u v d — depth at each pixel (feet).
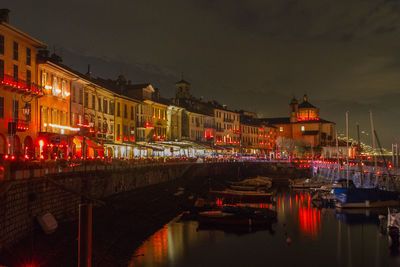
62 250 91.86
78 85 187.21
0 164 88.02
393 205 193.88
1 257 77.56
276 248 120.06
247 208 165.17
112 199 149.79
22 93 140.36
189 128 356.59
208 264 103.19
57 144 149.69
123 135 241.55
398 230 127.54
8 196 81.51
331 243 126.72
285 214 176.55
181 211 168.96
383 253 116.06
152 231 133.69
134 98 257.55
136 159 211.82
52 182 103.40
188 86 401.70
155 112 292.61
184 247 117.50
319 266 104.53
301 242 127.65
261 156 475.31
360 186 257.14
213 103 453.58
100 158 172.55
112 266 95.71
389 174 212.43
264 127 557.33
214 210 163.32
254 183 281.95
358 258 111.14
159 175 226.17
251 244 124.06
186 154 329.93
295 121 621.31
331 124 608.19
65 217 113.19
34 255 84.69
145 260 104.22
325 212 181.88
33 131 147.02
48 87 155.33
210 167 316.40
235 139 463.01
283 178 380.17
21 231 87.97
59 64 172.86
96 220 124.36
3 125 129.70
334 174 337.31
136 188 188.55
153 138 281.33
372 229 146.00
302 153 547.90
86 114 195.21
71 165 136.77
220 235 133.49
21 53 141.59
